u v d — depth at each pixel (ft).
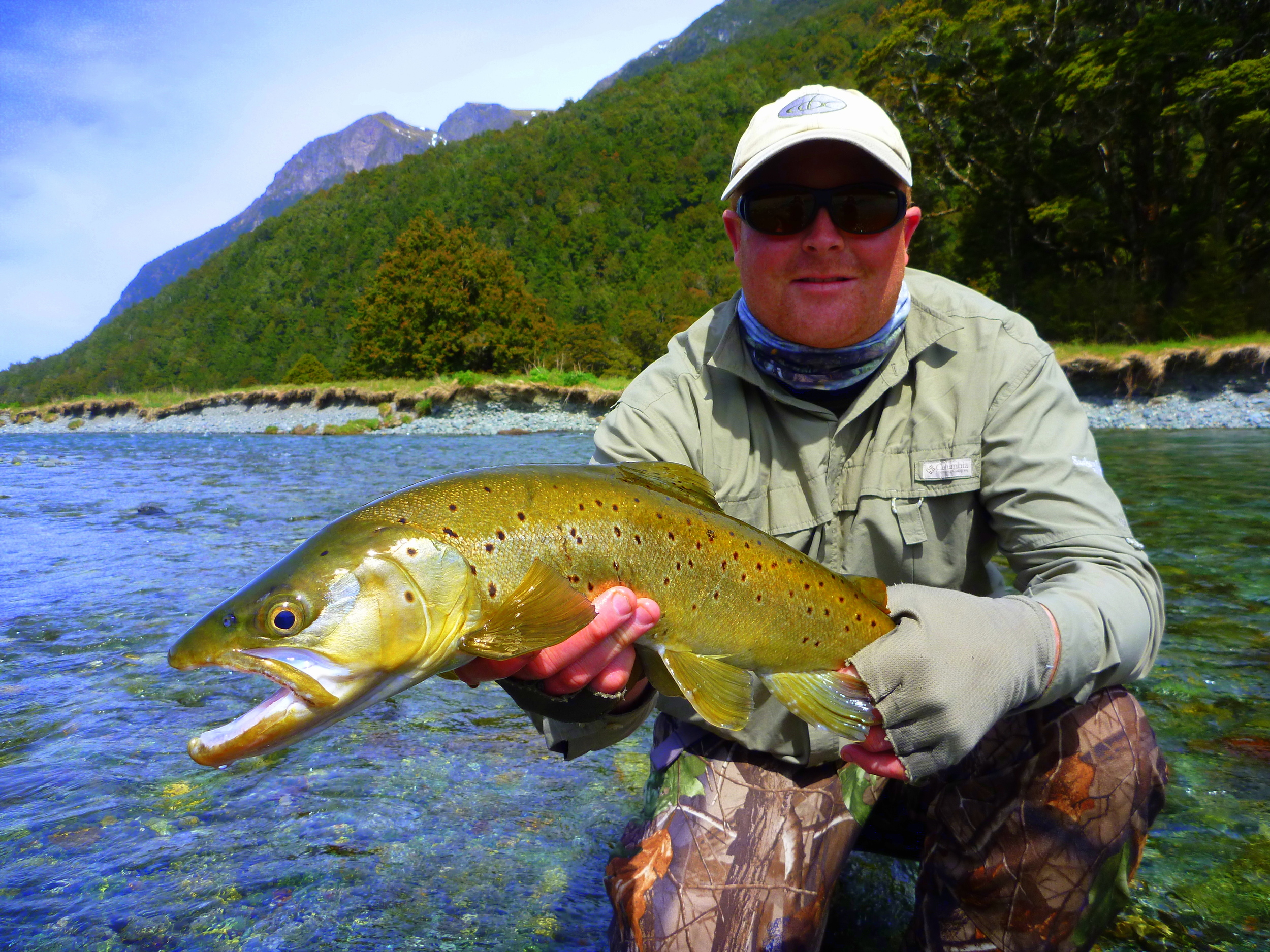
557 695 2.35
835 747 2.57
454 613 2.20
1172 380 26.11
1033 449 2.53
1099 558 2.39
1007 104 39.91
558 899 2.74
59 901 2.70
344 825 3.16
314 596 2.10
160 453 25.79
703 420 2.81
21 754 3.73
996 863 2.38
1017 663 2.10
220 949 2.49
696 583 2.44
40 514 11.47
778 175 2.56
